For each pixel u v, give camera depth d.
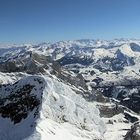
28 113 129.12
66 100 146.12
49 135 114.94
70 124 138.75
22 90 144.75
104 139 153.00
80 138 131.00
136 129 151.75
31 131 114.81
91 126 148.50
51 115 131.88
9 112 134.75
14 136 119.69
